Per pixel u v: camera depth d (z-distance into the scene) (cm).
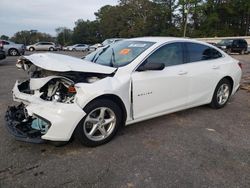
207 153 361
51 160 332
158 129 439
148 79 403
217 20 5931
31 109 344
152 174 307
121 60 412
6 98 616
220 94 551
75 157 340
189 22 6269
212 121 484
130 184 288
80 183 288
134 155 349
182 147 376
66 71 334
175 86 443
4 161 327
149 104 414
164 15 6606
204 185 289
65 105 330
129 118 397
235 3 6072
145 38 472
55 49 4169
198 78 482
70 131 336
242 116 518
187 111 538
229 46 2728
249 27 6512
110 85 361
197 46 496
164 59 434
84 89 339
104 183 289
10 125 359
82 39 9094
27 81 410
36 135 336
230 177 305
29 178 294
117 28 7138
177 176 304
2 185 281
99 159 337
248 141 403
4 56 1396
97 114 365
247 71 1211
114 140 392
